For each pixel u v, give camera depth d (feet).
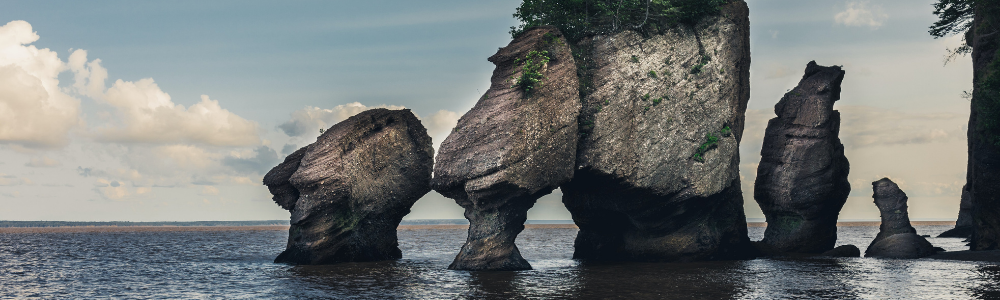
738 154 126.72
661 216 115.55
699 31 120.16
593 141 104.99
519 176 94.94
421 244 208.64
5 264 124.57
